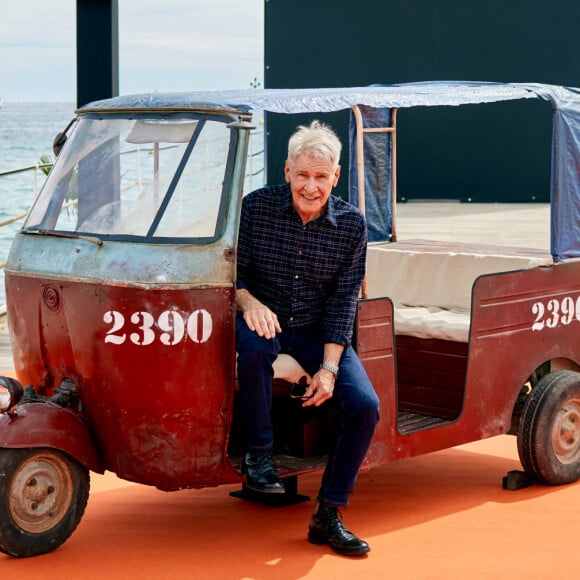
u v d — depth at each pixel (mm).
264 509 5066
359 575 4195
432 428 5047
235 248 4203
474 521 4922
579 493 5430
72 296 4262
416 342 5648
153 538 4609
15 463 4176
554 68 18672
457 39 18453
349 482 4434
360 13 17516
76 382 4371
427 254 6445
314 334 4598
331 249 4484
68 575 4145
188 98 4570
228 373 4242
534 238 14625
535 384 5738
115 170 4453
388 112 6812
